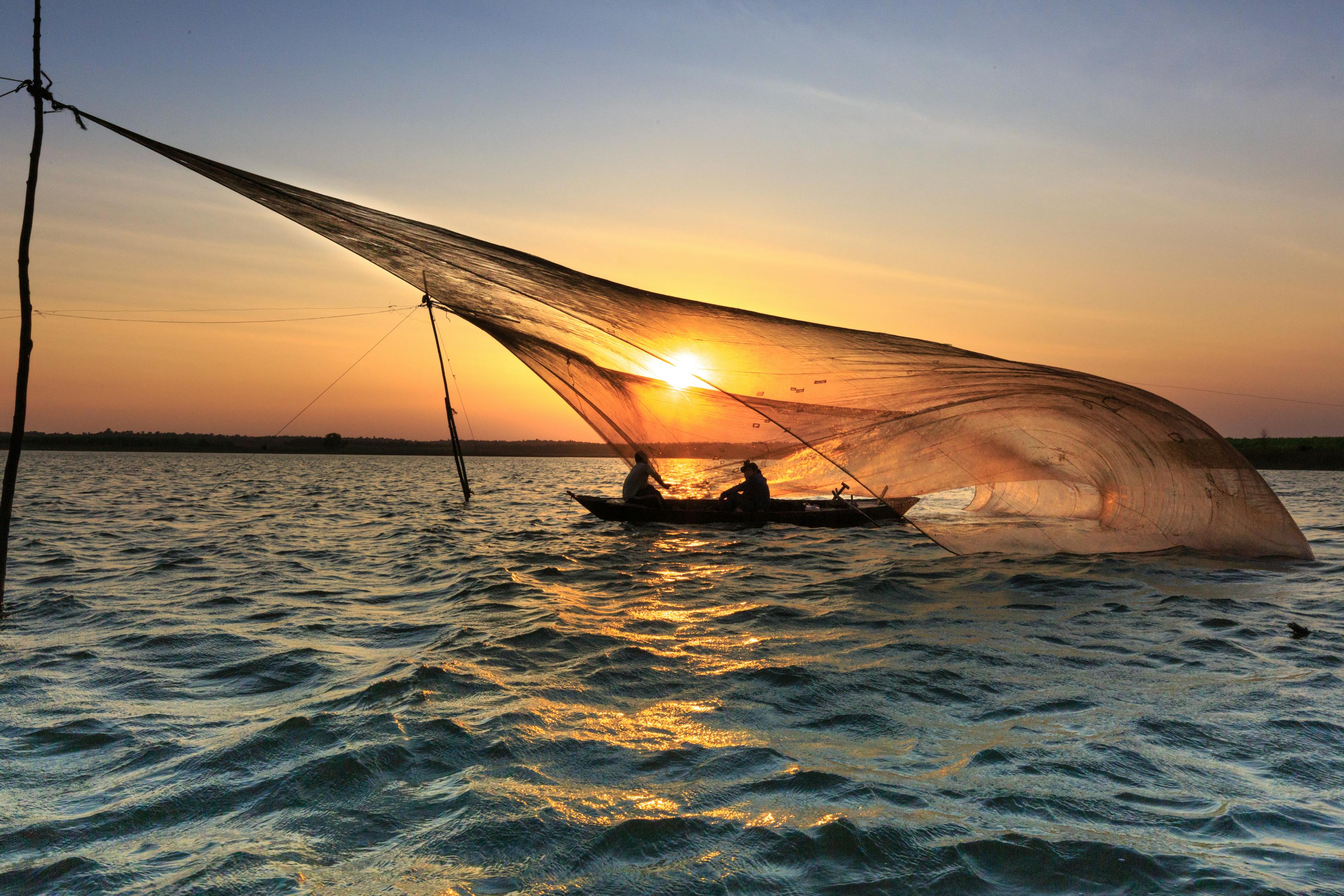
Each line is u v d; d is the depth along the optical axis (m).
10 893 3.34
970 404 12.54
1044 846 3.65
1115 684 6.14
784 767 4.57
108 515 21.09
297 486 38.12
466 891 3.33
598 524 18.31
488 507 24.27
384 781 4.40
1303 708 5.55
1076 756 4.70
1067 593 9.95
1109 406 11.84
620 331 12.83
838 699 5.80
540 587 10.27
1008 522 15.48
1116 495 14.01
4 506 8.64
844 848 3.64
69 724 5.35
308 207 10.66
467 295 13.83
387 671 6.50
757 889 3.35
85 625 8.31
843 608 8.98
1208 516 12.91
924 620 8.42
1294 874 3.40
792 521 17.28
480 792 4.23
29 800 4.22
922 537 15.63
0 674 6.54
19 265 8.43
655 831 3.80
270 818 4.01
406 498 28.98
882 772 4.49
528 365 17.97
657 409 16.56
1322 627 8.06
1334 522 19.11
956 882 3.38
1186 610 8.87
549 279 11.41
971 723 5.30
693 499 18.47
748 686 6.11
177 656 7.09
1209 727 5.19
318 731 5.14
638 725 5.27
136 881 3.43
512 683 6.17
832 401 12.87
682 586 10.44
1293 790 4.24
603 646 7.29
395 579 11.35
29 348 8.62
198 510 23.12
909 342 10.30
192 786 4.37
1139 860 3.52
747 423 15.80
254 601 9.62
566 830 3.83
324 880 3.42
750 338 11.42
